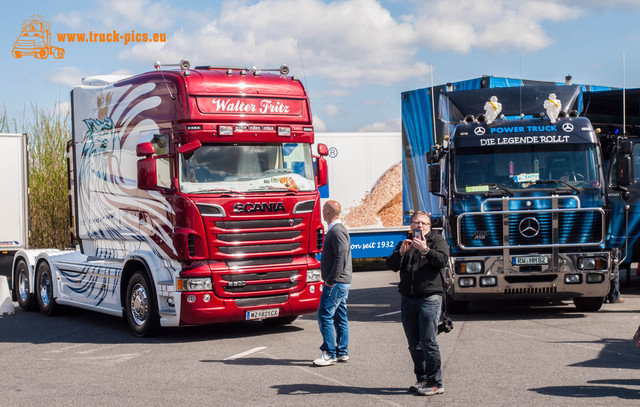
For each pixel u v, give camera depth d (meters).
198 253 10.28
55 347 10.58
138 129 11.30
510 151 11.87
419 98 16.30
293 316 11.77
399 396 7.08
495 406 6.62
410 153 16.64
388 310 13.20
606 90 14.86
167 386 7.79
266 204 10.66
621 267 15.03
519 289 11.52
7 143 16.20
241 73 11.11
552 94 11.98
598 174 11.78
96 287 12.54
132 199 11.39
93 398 7.35
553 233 11.52
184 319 10.39
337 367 8.52
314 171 11.95
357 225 21.23
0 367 9.13
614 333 10.23
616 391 7.05
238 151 10.79
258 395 7.27
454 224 11.79
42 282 14.50
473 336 10.27
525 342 9.72
